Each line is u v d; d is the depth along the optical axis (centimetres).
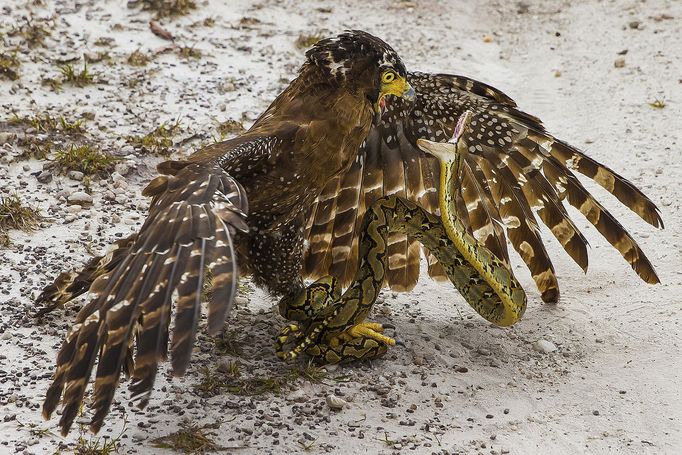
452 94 1114
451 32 2102
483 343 1119
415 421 962
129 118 1573
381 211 1070
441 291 1237
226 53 1852
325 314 1041
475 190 1165
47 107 1571
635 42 2056
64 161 1384
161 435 906
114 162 1409
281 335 1043
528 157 1140
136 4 1970
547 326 1159
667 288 1232
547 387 1041
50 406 792
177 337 735
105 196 1345
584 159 1116
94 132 1516
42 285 1132
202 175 834
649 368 1077
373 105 1014
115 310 772
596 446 945
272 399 977
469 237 1048
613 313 1187
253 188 983
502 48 2055
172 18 1953
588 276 1273
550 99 1816
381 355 1063
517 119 1114
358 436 930
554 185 1149
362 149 1112
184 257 762
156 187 845
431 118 1137
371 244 1052
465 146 1144
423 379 1034
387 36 2036
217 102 1661
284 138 968
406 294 1222
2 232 1232
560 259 1315
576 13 2230
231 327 1108
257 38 1938
